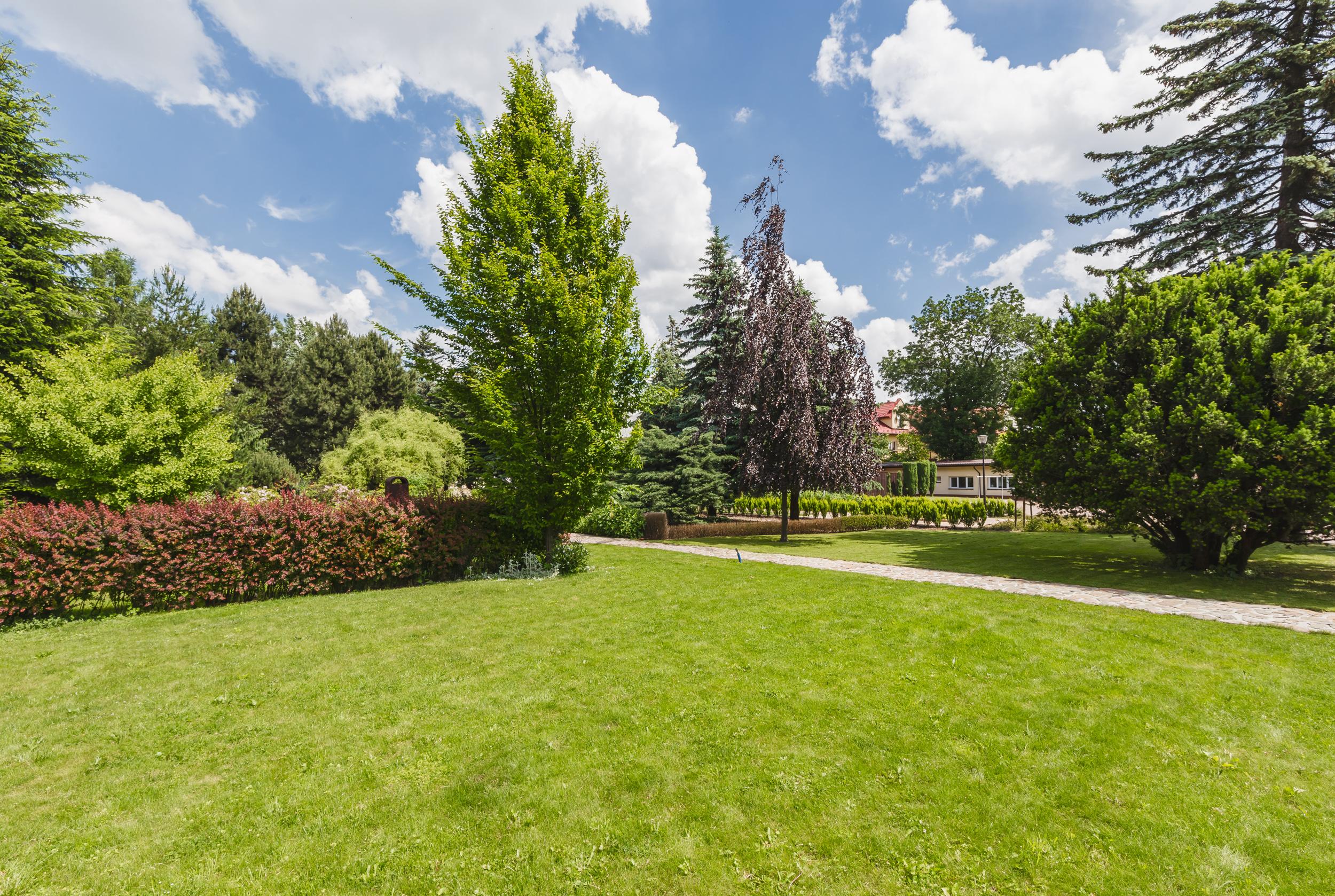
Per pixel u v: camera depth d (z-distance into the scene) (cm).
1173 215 1784
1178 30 1620
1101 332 1052
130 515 804
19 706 465
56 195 1670
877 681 495
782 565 1127
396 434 2127
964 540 1744
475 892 258
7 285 1480
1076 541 1625
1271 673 495
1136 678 489
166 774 362
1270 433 818
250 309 3844
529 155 1009
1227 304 942
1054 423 1111
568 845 292
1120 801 325
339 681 514
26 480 1459
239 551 834
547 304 916
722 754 378
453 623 704
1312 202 1570
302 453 3619
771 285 1672
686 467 2016
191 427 1159
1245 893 254
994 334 3919
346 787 346
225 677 525
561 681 509
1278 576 975
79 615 759
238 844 294
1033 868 272
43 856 283
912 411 4559
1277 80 1548
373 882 265
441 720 433
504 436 994
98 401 1038
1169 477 901
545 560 1079
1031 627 632
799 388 1582
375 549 935
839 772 357
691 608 752
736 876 269
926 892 257
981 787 340
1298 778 344
